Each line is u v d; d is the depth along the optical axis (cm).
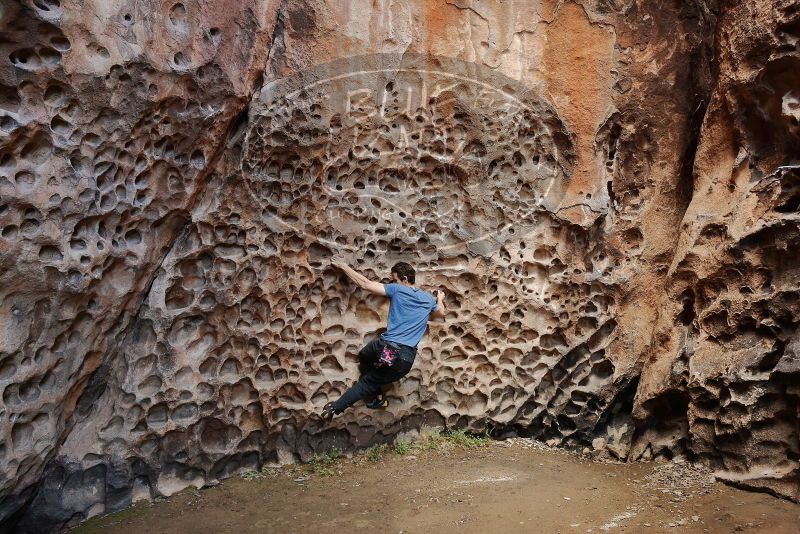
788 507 369
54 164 328
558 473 447
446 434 504
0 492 329
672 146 487
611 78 480
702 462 439
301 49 434
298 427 460
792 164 402
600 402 495
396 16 457
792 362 379
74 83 324
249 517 388
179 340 423
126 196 368
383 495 412
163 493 416
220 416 434
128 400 403
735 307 415
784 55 385
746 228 406
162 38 363
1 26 295
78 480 386
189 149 394
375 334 475
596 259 495
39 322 338
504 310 493
